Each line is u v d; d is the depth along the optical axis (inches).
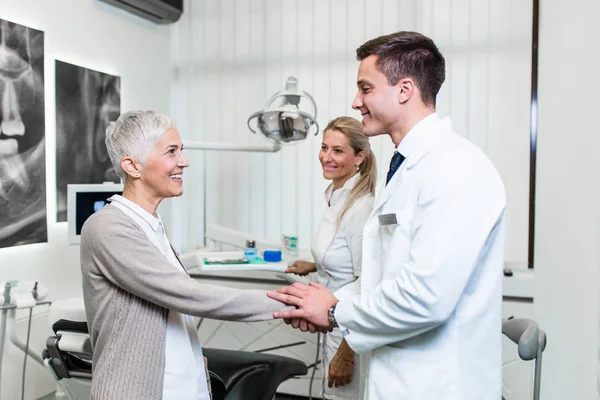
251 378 69.2
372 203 67.1
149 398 45.1
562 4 80.8
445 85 113.3
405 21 116.1
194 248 123.6
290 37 125.8
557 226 83.4
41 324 105.2
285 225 128.2
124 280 44.8
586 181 72.9
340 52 121.9
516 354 102.0
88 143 117.3
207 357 72.9
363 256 48.8
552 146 85.0
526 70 108.7
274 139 93.5
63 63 109.7
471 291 43.2
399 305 40.3
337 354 65.6
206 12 133.1
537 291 92.7
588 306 72.4
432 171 41.7
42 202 104.7
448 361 42.4
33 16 102.9
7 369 98.7
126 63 127.3
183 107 137.4
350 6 120.4
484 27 110.7
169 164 48.1
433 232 39.5
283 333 118.5
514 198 110.4
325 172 73.1
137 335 45.7
